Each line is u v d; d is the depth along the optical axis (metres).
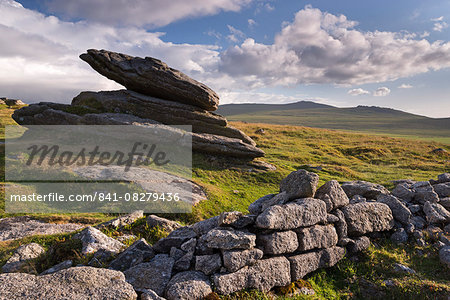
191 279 7.48
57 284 6.06
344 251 10.14
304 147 57.53
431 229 11.59
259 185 30.83
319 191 11.00
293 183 10.51
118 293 5.98
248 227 9.03
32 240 11.44
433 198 13.03
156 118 35.31
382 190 13.84
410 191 13.73
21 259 9.38
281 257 8.73
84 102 37.41
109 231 12.55
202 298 7.06
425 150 57.88
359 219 10.70
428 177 36.66
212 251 8.45
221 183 29.61
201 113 36.28
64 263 8.75
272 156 48.38
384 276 9.41
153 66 35.25
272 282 8.23
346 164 45.28
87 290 5.98
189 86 35.31
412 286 8.64
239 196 26.39
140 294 6.80
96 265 8.56
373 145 62.22
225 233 8.17
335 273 9.73
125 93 37.06
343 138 71.88
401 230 11.43
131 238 11.89
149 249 8.90
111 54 36.69
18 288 5.79
